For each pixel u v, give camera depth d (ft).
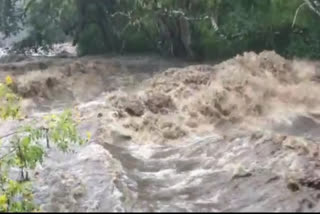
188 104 45.42
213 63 87.25
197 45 92.27
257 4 83.97
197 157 32.12
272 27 83.10
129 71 75.00
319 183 25.09
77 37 118.11
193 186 27.02
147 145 36.37
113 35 113.80
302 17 79.46
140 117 43.39
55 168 30.01
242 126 40.73
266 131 37.04
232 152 31.48
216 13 88.33
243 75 50.98
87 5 112.37
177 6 92.27
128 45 111.75
